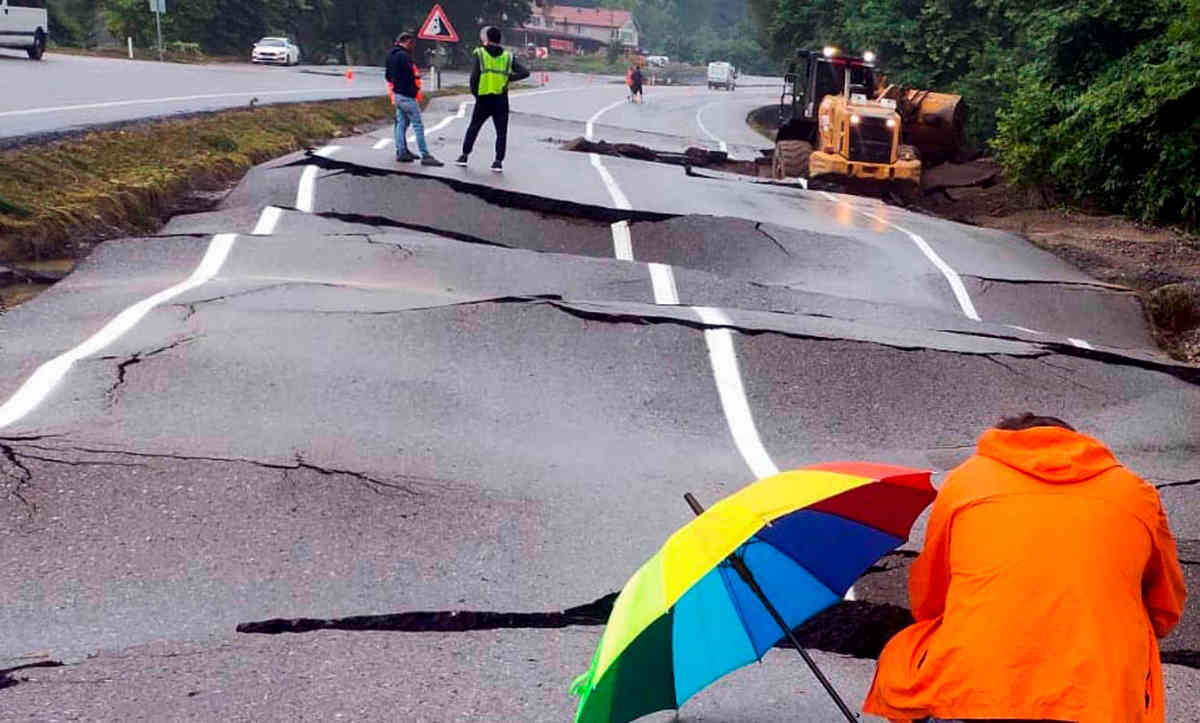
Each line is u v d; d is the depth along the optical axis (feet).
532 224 42.06
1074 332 36.14
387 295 30.27
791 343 28.60
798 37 139.74
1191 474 23.13
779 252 40.50
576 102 145.18
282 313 27.86
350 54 273.95
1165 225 56.85
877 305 34.76
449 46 273.13
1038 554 8.98
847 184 61.67
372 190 43.68
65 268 33.06
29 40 110.73
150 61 145.38
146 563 16.20
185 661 13.78
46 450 19.12
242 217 39.01
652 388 25.81
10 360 23.93
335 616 15.20
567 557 17.46
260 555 16.70
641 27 596.29
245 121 62.34
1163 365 30.22
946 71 103.71
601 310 29.45
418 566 16.80
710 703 13.44
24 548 16.28
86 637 14.26
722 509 9.86
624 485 20.59
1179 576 9.66
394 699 13.16
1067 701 8.50
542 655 14.56
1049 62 65.67
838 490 9.66
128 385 22.63
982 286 38.63
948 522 9.63
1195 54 54.08
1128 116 55.67
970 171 70.44
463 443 21.79
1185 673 14.97
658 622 10.59
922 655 9.53
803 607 11.29
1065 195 63.36
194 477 18.71
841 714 13.28
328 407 22.61
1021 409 26.68
